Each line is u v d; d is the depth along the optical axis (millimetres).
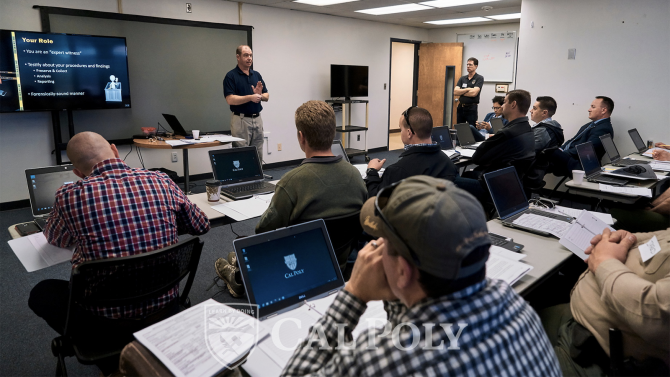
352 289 815
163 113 5020
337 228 1723
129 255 1462
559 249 1764
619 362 1174
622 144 4617
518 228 2014
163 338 968
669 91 4250
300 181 1686
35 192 2000
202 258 3262
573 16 4691
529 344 635
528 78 5121
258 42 5930
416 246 586
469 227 579
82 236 1419
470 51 8344
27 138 4305
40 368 1974
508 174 2240
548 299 1901
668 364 1115
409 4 5832
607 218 2131
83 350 1459
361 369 586
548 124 4082
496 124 5559
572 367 1311
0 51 3781
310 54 6629
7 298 2605
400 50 10227
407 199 606
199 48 5320
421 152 2436
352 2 5652
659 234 1378
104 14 4469
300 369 759
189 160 5551
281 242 1265
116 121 4758
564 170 4105
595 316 1293
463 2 5719
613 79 4551
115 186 1471
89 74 4320
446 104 8586
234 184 2713
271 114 6312
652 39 4254
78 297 1368
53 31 4199
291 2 5641
